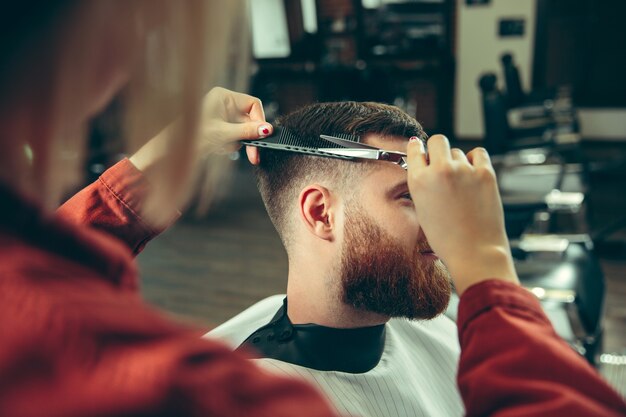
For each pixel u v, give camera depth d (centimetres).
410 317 83
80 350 26
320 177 82
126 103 31
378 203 79
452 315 124
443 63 754
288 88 797
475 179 49
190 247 436
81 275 29
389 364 90
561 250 217
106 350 26
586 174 396
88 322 26
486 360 41
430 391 97
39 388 25
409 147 52
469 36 749
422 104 779
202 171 40
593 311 188
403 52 768
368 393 85
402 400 88
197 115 31
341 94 775
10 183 29
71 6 28
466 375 42
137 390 25
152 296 358
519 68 746
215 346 28
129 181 68
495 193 50
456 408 100
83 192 69
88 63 30
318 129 82
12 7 27
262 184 88
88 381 25
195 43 30
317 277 84
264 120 82
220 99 81
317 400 29
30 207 29
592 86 739
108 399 25
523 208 226
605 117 734
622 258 385
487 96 425
